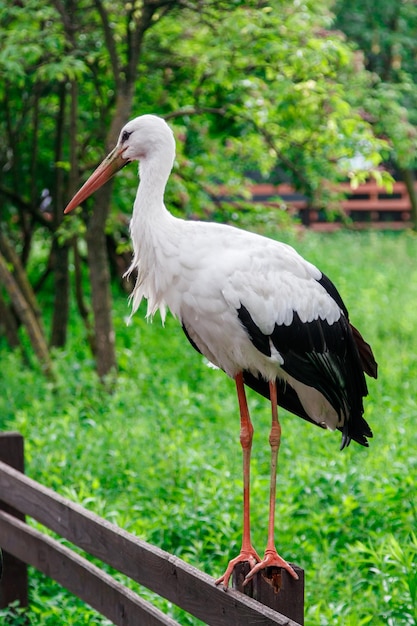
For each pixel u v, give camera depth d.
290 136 12.19
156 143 5.64
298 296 5.26
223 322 5.20
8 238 15.31
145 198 5.51
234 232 5.30
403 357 12.76
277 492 7.57
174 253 5.24
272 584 4.33
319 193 13.41
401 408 10.20
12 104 14.58
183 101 12.71
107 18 10.72
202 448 8.70
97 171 5.79
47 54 11.48
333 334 5.39
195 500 7.31
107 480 8.23
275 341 5.21
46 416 10.32
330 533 7.09
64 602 6.45
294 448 8.77
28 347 14.28
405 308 16.17
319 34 11.92
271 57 10.86
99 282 11.56
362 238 24.83
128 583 6.52
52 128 15.18
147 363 12.41
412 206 26.22
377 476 7.77
